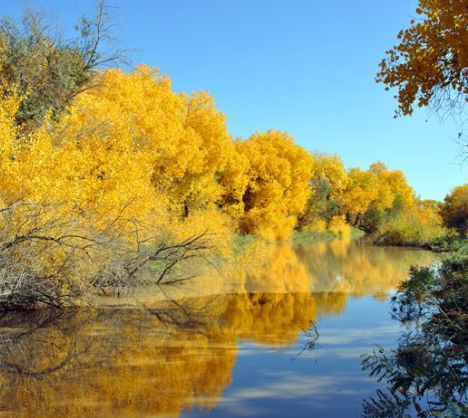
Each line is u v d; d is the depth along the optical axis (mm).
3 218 10086
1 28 16016
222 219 25344
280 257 26656
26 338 8789
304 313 11336
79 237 10766
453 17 6480
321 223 53750
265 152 41125
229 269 19922
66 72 16688
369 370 6992
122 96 18312
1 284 9914
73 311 11102
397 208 72562
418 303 11492
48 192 11109
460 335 8305
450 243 31016
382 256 27438
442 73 7238
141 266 13461
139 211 13969
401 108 7418
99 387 6301
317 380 6578
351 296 13820
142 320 10383
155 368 7121
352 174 69250
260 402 5793
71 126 14211
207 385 6391
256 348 8227
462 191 46531
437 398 5906
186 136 23953
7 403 5727
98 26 17984
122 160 14070
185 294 13742
